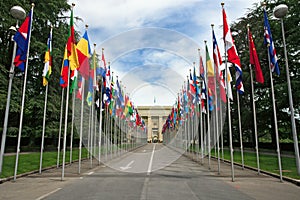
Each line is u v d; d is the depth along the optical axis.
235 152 34.12
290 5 29.02
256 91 34.53
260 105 33.19
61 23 33.31
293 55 29.31
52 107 29.88
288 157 24.77
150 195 8.46
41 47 28.41
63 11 33.44
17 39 12.39
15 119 29.23
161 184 10.77
